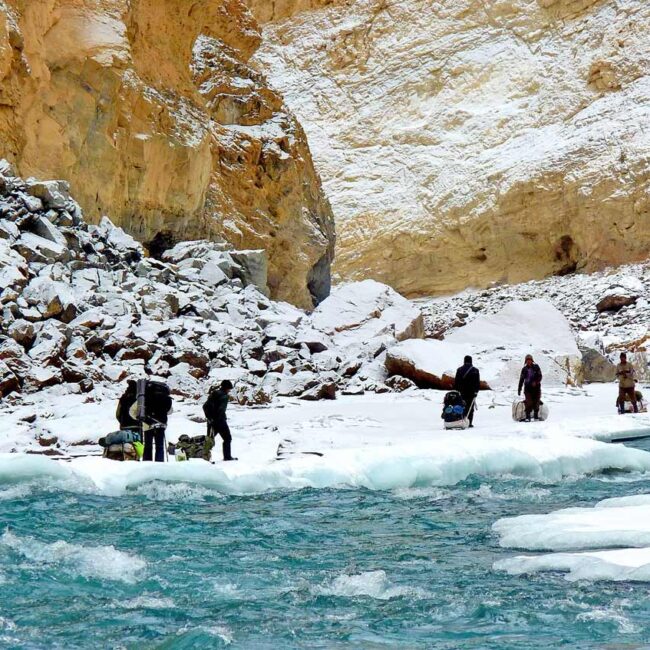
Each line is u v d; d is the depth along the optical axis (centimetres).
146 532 3203
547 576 2700
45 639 2270
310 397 7038
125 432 4138
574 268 17825
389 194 19650
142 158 9325
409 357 8106
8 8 8044
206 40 12638
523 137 19350
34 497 3516
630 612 2400
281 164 12031
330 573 2812
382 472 4081
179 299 7938
